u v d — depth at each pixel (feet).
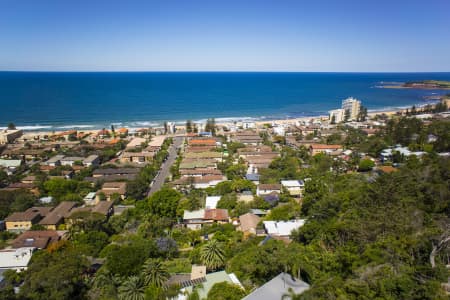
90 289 164.45
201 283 158.92
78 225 241.55
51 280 144.36
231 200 294.25
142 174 371.35
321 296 112.16
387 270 113.29
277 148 514.27
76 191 334.03
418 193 200.03
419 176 237.25
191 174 380.78
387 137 482.69
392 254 124.67
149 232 242.17
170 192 287.48
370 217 172.65
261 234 234.79
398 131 481.05
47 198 313.32
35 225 257.34
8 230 262.26
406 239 133.18
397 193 204.23
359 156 412.77
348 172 377.50
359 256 133.90
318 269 144.05
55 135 588.09
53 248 209.05
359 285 106.83
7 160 424.46
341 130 628.28
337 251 151.12
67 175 378.32
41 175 368.27
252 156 440.86
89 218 247.29
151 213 270.26
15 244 227.20
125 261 184.55
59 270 150.41
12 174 380.78
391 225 155.84
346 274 131.34
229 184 332.60
